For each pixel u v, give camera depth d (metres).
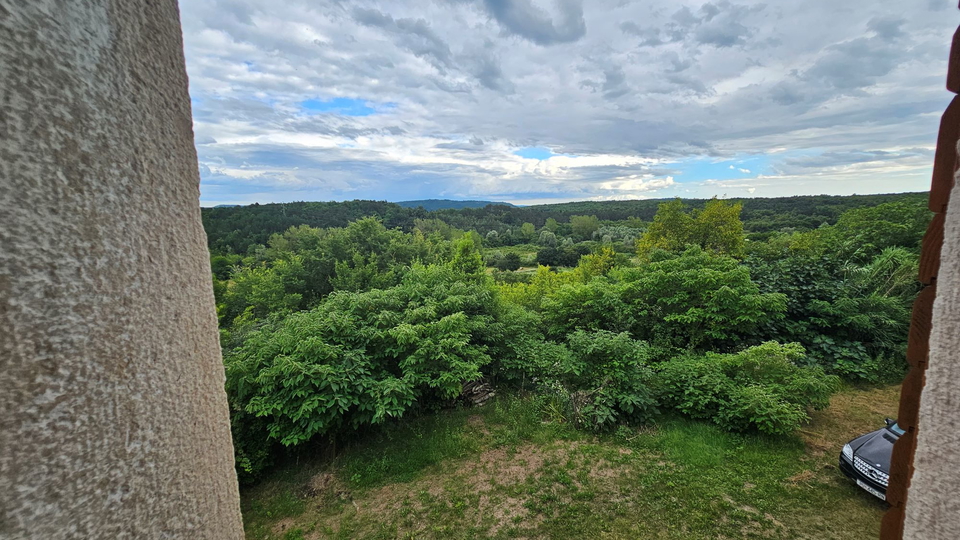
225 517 0.74
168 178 0.63
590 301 9.34
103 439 0.49
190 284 0.68
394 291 7.81
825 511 4.40
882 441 4.81
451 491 5.02
